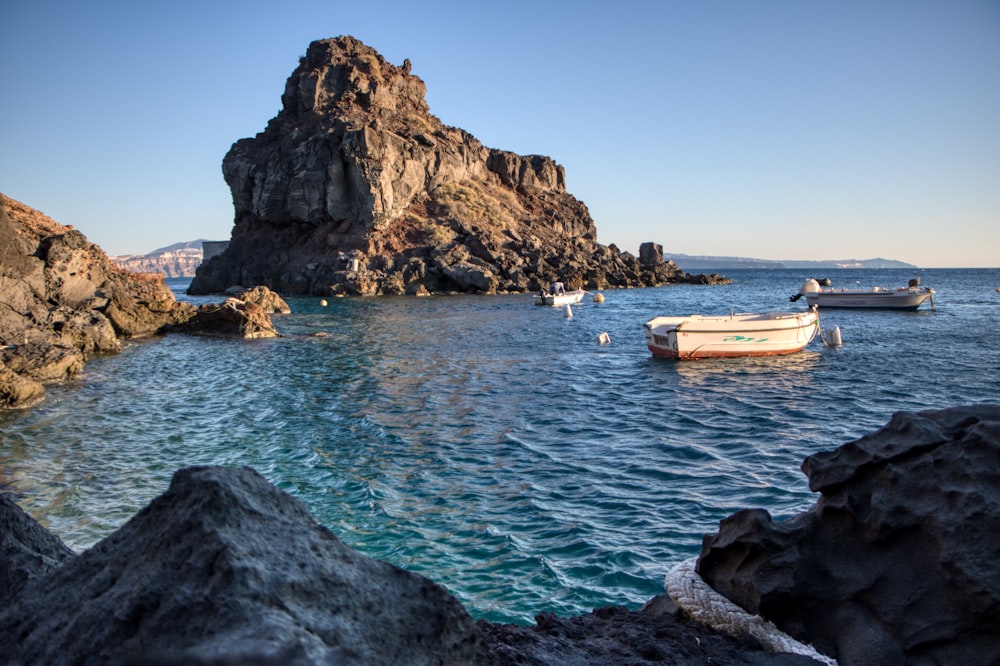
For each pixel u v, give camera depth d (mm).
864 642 3975
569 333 40500
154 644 2193
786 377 23688
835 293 55406
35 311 28141
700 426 16203
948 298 71938
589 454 13695
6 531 3732
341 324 47562
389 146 99812
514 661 3684
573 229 138625
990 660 3637
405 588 2729
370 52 126312
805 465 4777
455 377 24172
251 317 38312
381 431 15750
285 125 113125
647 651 4121
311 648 2127
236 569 2352
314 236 101562
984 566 3771
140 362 28062
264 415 17578
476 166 126688
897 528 4191
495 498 11047
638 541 9211
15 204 36656
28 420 16828
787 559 4430
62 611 2617
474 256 97125
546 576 8234
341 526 9883
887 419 16922
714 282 122625
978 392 20469
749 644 4320
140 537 2768
